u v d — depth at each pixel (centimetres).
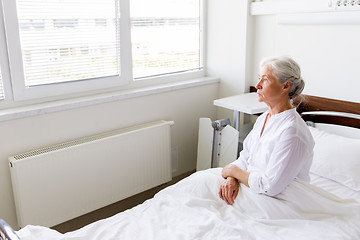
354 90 238
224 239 146
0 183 216
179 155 307
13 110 215
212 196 178
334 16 233
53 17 225
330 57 246
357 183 195
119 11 254
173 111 292
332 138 222
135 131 252
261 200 164
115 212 267
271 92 161
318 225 153
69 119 235
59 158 219
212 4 309
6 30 209
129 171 257
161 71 295
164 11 286
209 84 312
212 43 317
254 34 289
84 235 149
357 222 156
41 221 220
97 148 235
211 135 269
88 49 245
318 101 254
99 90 258
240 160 191
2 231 122
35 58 223
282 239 147
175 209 169
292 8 252
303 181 167
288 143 153
